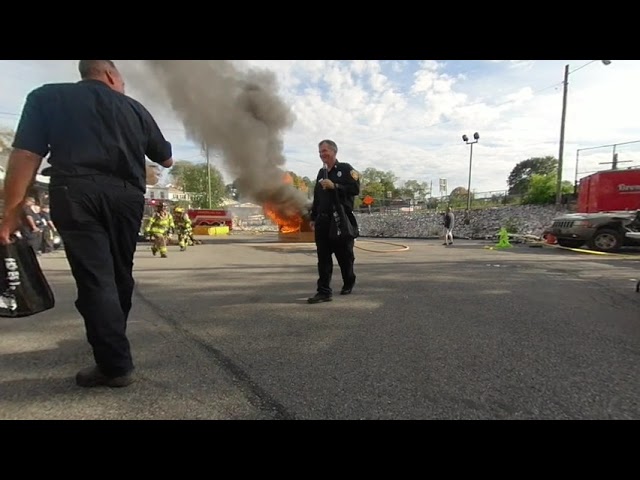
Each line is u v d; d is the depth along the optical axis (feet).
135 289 17.92
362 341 10.14
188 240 48.85
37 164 6.97
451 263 26.99
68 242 7.16
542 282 18.92
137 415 6.47
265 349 9.59
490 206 95.30
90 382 7.45
